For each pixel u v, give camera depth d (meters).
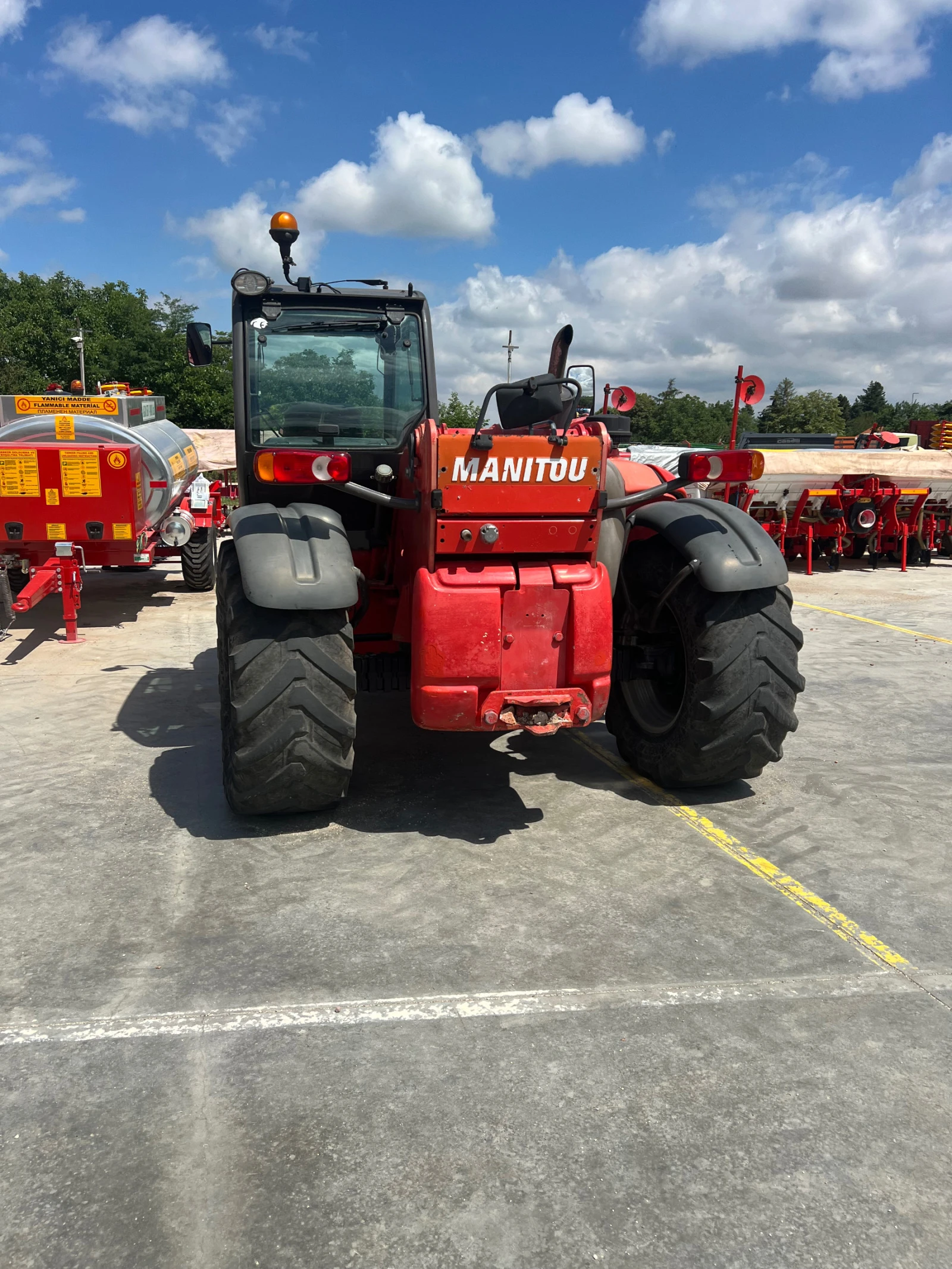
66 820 3.76
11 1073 2.21
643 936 2.88
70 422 8.30
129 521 7.48
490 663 3.38
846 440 17.23
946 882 3.30
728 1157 1.99
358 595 4.09
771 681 3.71
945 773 4.49
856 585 11.55
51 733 4.92
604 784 4.23
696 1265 1.73
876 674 6.63
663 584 3.86
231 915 2.98
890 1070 2.27
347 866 3.34
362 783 4.20
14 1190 1.87
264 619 3.41
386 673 4.31
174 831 3.65
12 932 2.86
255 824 3.72
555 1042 2.35
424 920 2.96
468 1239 1.77
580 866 3.37
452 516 3.29
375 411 4.36
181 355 58.44
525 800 4.03
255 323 4.24
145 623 8.07
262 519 3.51
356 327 4.30
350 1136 2.03
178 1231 1.78
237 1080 2.20
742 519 3.75
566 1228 1.80
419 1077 2.22
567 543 3.43
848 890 3.22
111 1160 1.95
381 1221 1.81
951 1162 1.98
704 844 3.59
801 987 2.62
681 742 3.86
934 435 18.97
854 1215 1.84
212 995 2.53
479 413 3.65
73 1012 2.45
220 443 13.21
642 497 3.50
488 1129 2.05
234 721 3.37
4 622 7.63
